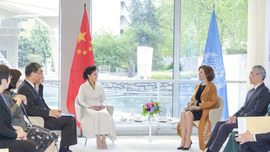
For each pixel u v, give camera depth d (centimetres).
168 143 554
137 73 633
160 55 633
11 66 607
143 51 632
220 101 520
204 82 527
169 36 632
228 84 634
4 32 602
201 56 634
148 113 518
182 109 637
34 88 448
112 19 626
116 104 630
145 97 633
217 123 457
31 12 609
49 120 450
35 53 614
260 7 572
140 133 624
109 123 511
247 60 592
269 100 429
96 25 623
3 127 301
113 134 530
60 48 614
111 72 630
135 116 520
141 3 628
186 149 507
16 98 365
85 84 535
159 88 632
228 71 635
